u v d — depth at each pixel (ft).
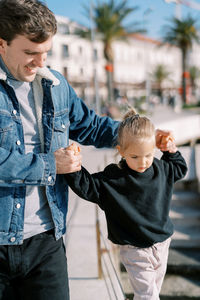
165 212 5.75
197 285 15.72
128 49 174.60
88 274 10.25
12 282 4.99
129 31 90.22
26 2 4.02
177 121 35.96
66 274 5.16
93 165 22.17
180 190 21.48
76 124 5.88
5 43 4.21
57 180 5.19
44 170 4.50
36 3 4.10
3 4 4.01
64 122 5.30
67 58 133.90
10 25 3.96
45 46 4.22
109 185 5.51
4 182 4.37
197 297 15.03
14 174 4.33
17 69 4.40
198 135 40.09
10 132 4.65
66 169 4.65
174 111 87.71
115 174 5.55
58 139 5.15
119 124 5.81
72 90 5.69
